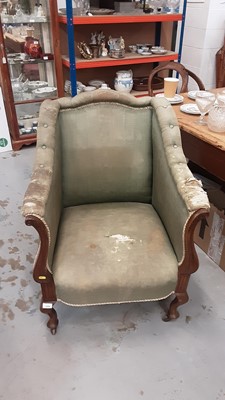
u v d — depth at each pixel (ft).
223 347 4.35
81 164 4.77
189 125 5.16
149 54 10.16
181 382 3.95
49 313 4.25
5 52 8.39
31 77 9.69
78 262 3.83
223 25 11.11
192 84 12.09
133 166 4.87
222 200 5.71
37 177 3.76
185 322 4.69
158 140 4.51
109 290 3.76
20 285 5.31
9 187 7.93
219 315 4.80
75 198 5.00
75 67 9.09
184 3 9.75
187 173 3.92
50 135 4.24
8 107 9.11
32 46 8.92
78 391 3.85
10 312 4.84
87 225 4.42
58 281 3.71
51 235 3.72
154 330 4.58
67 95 10.16
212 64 11.80
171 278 3.81
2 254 5.94
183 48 12.07
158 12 9.80
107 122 4.66
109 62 9.45
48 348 4.33
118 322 4.69
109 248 4.00
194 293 5.14
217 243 5.57
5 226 6.65
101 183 4.94
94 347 4.34
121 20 8.89
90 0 9.81
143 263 3.84
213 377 4.00
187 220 3.54
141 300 3.93
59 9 9.27
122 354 4.26
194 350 4.31
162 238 4.21
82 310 4.88
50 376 4.01
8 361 4.17
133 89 10.69
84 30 10.01
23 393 3.84
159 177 4.58
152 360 4.19
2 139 9.46
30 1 8.58
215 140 4.65
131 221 4.50
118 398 3.78
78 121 4.63
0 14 8.03
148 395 3.81
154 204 4.98
